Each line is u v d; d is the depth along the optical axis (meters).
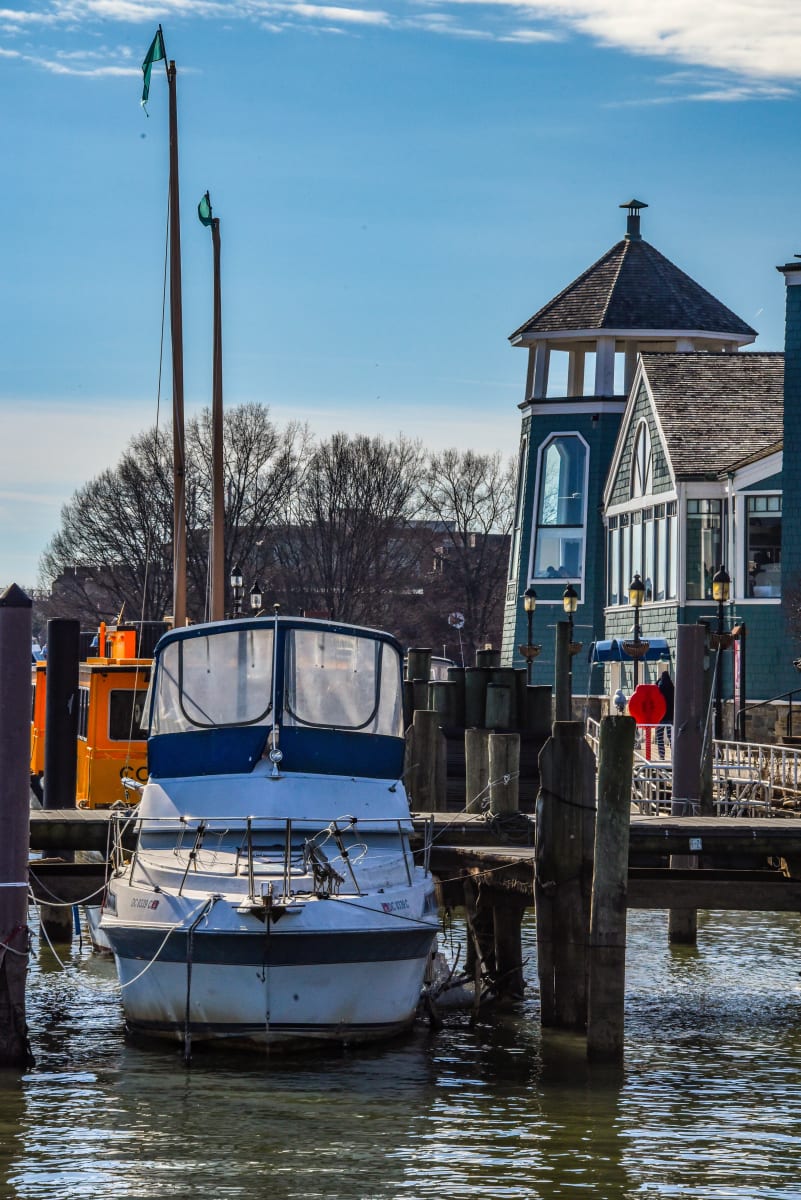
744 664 57.22
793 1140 20.55
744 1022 27.28
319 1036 23.45
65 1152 19.75
